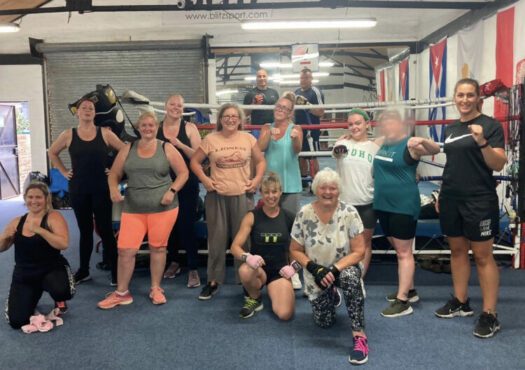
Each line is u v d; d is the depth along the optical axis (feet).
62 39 29.50
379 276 12.65
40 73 29.45
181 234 11.98
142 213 10.65
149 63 29.40
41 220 9.64
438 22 26.89
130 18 29.53
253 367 7.88
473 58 21.59
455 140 8.98
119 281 10.73
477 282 11.93
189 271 12.03
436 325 9.47
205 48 29.32
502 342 8.66
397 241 9.95
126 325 9.63
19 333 9.27
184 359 8.18
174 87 29.60
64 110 29.71
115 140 11.93
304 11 30.07
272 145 11.15
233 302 10.89
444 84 25.77
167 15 29.55
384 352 8.34
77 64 29.35
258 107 13.53
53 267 9.82
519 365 7.84
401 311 9.93
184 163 10.91
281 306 9.66
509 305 10.41
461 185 8.96
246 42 30.30
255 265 9.17
